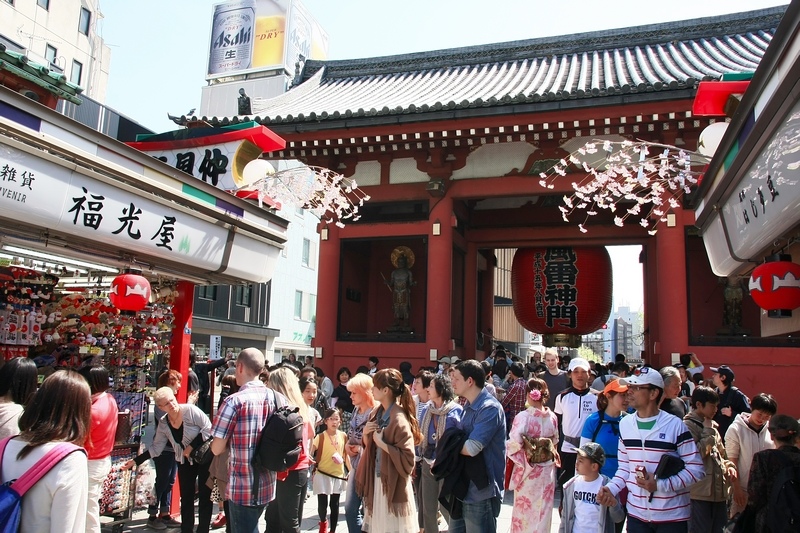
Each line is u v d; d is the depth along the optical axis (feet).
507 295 136.05
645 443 16.98
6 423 13.85
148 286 22.81
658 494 16.52
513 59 66.39
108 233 19.53
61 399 11.05
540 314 57.06
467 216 58.75
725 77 26.18
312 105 59.26
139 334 30.91
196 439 24.00
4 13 101.96
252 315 127.85
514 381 36.17
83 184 18.31
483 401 18.84
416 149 50.14
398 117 45.65
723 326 50.06
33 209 17.02
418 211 53.52
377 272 62.08
